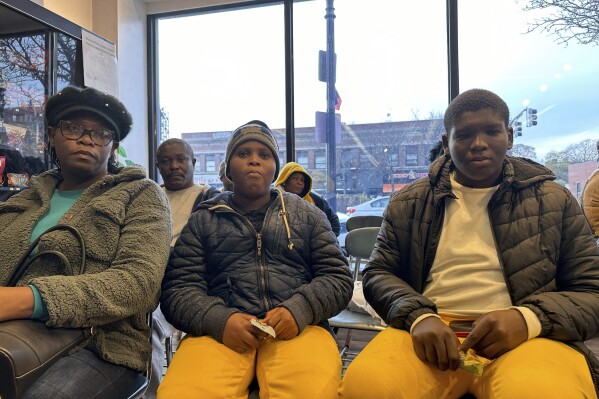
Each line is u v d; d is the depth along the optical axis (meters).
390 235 1.23
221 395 0.97
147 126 3.79
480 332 0.92
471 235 1.14
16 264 1.03
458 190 1.18
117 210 1.07
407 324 1.02
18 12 2.21
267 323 1.07
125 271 0.99
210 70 3.70
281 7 3.55
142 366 1.06
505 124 1.10
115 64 3.04
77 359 0.97
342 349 2.47
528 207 1.09
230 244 1.23
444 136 1.24
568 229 1.07
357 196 3.52
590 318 0.95
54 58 2.51
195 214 1.32
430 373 0.95
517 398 0.81
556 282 1.08
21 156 2.30
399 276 1.23
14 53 2.28
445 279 1.13
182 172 2.38
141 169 1.20
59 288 0.89
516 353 0.91
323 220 1.31
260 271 1.20
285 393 0.98
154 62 3.80
